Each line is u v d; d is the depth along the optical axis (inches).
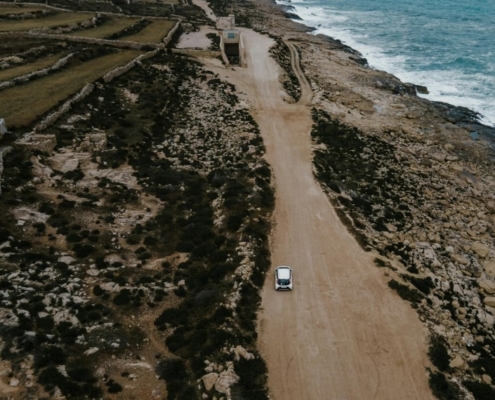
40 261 1370.6
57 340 1131.3
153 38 3747.5
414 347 1307.8
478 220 2185.0
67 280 1333.7
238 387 1125.7
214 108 2827.3
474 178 2618.1
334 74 3961.6
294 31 5713.6
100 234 1579.7
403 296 1491.1
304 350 1286.9
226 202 1877.5
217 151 2359.7
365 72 4057.6
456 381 1216.2
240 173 2171.5
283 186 2117.4
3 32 3110.2
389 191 2279.8
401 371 1235.2
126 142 2224.4
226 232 1711.4
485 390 1192.8
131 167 2043.6
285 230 1804.9
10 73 2556.6
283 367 1232.8
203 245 1619.1
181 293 1398.9
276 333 1337.4
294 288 1512.1
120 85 2797.7
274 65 3759.8
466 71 4311.0
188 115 2682.1
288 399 1145.4
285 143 2546.8
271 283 1528.1
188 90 3002.0
